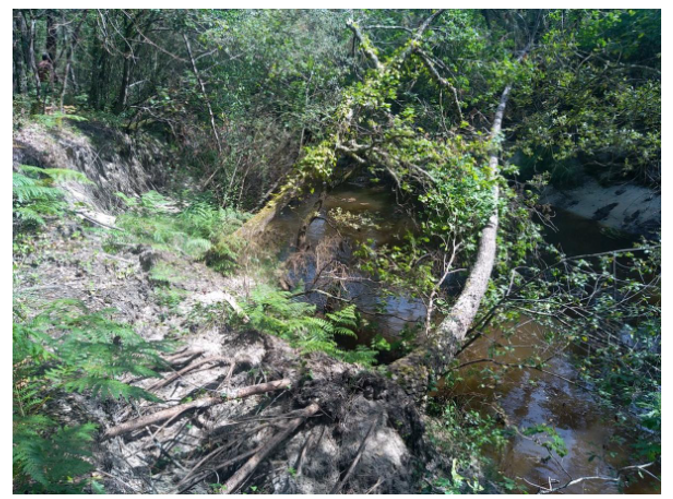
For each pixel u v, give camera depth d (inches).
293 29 408.5
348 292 284.4
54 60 404.2
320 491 139.7
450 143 323.0
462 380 232.5
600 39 441.7
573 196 527.2
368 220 399.5
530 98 470.0
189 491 130.6
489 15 568.4
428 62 395.9
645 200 474.6
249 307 217.5
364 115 371.9
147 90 480.1
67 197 273.4
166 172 421.1
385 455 152.1
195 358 177.5
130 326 178.1
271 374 176.2
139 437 141.6
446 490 148.1
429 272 265.4
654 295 276.2
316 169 308.5
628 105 393.1
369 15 460.4
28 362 136.0
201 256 260.8
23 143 285.9
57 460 106.3
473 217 295.3
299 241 312.8
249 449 146.7
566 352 265.3
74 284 203.6
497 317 247.3
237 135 377.1
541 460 186.7
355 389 174.1
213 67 430.0
